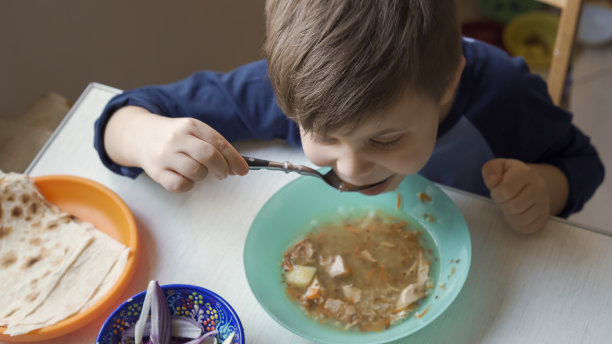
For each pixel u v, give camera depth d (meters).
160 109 0.96
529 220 0.79
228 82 1.00
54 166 0.95
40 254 0.81
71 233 0.83
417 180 0.84
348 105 0.61
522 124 1.04
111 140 0.91
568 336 0.73
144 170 0.91
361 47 0.61
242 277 0.81
